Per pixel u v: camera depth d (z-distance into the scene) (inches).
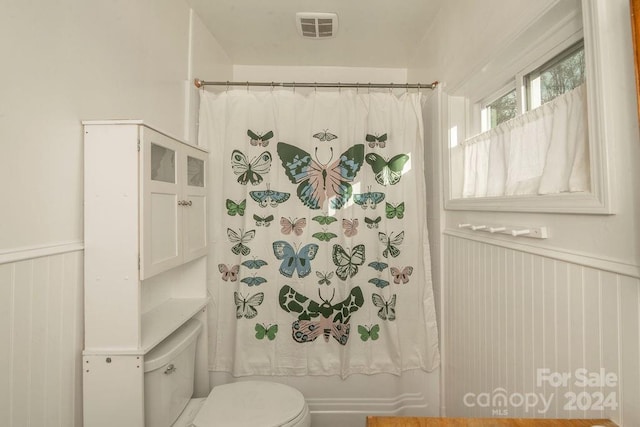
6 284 29.1
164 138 44.2
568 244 32.3
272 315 65.0
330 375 65.3
